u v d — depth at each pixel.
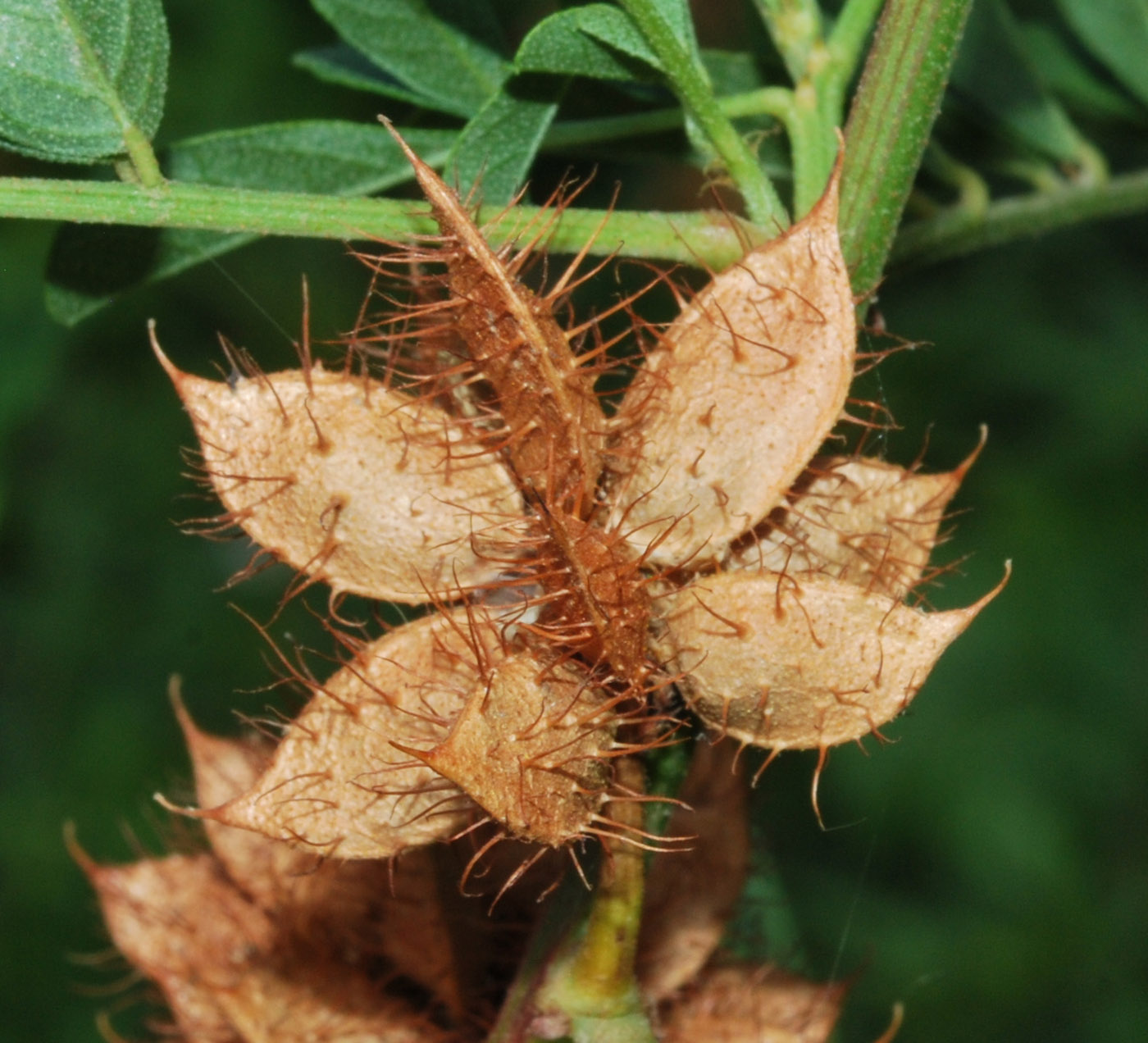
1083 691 0.34
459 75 0.16
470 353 0.14
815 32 0.15
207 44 0.36
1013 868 0.33
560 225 0.15
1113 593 0.35
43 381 0.34
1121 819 0.33
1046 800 0.33
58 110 0.14
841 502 0.14
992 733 0.34
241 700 0.38
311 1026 0.15
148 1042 0.16
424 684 0.14
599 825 0.14
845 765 0.33
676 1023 0.15
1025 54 0.17
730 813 0.15
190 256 0.16
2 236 0.33
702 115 0.15
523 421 0.14
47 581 0.39
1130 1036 0.32
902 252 0.17
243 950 0.16
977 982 0.32
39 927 0.36
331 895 0.15
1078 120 0.18
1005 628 0.35
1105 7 0.18
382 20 0.16
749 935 0.16
